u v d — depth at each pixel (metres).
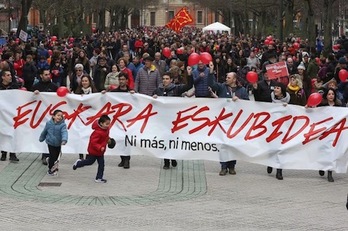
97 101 16.23
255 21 101.56
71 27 75.75
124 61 20.77
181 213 12.22
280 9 50.69
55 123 15.07
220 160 15.84
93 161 14.55
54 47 33.12
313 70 26.69
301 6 63.38
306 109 15.57
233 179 15.33
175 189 14.17
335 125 15.45
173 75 19.48
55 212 12.09
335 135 15.47
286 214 12.31
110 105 16.20
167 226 11.30
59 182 14.55
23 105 16.41
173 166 16.59
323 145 15.51
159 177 15.35
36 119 16.41
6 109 16.41
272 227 11.41
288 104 15.86
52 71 26.70
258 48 47.28
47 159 16.34
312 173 16.28
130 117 16.17
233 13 98.81
